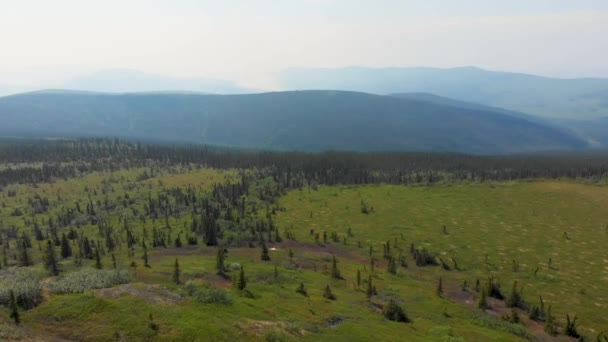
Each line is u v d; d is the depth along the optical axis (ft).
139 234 549.13
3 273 226.99
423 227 615.98
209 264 307.17
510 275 431.84
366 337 186.60
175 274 216.54
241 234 510.17
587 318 327.26
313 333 181.27
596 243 543.39
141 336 146.51
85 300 161.38
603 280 422.41
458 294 353.51
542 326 290.76
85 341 141.90
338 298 258.98
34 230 574.56
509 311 317.01
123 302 163.84
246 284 244.22
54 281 185.57
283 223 617.62
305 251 461.37
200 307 175.11
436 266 453.17
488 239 560.61
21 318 148.87
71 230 535.19
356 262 437.58
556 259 485.97
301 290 253.65
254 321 174.81
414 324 236.22
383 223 633.61
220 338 152.97
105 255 415.03
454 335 222.69
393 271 392.68
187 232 540.11
